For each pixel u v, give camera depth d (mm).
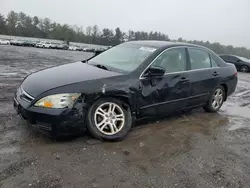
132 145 3586
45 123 3205
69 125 3287
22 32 106312
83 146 3412
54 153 3174
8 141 3379
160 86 4094
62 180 2662
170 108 4395
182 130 4336
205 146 3771
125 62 4230
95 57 4945
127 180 2762
